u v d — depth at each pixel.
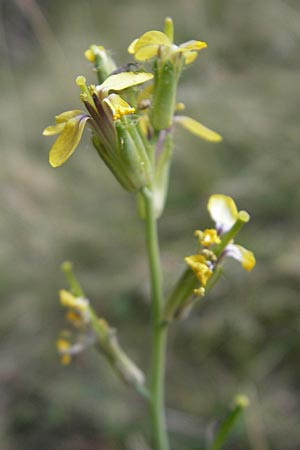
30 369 0.28
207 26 0.39
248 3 0.39
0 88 0.45
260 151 0.30
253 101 0.32
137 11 0.46
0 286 0.30
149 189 0.17
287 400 0.25
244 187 0.29
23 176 0.33
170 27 0.16
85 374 0.27
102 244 0.31
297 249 0.26
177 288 0.17
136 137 0.16
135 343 0.28
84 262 0.31
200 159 0.32
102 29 0.48
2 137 0.38
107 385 0.27
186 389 0.26
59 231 0.32
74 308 0.18
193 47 0.16
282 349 0.26
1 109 0.41
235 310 0.26
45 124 0.40
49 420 0.26
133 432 0.25
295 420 0.24
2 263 0.30
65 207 0.33
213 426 0.24
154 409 0.18
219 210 0.17
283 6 0.38
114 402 0.26
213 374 0.26
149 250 0.17
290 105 0.32
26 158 0.35
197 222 0.29
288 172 0.29
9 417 0.26
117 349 0.18
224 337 0.26
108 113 0.16
